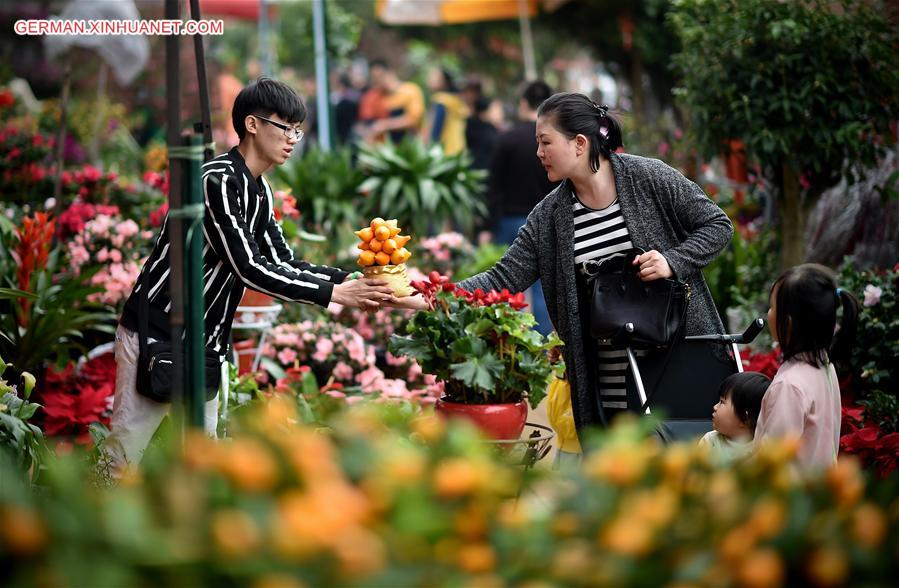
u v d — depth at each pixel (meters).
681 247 4.99
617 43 17.89
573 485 2.39
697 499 2.34
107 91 16.48
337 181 10.38
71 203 9.29
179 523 2.02
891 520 2.42
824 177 8.42
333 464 2.36
